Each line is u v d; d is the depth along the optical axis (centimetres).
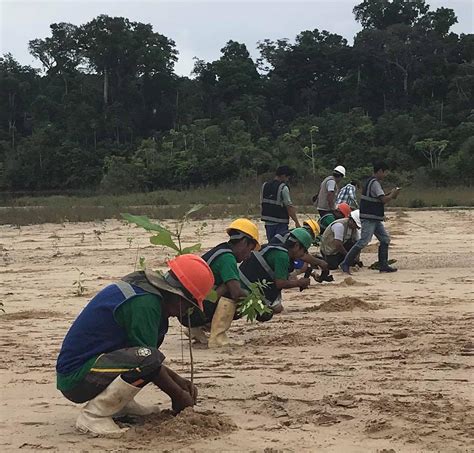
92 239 2127
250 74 8181
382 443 411
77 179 6844
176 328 837
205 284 464
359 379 559
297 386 543
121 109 7562
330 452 396
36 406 505
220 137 6512
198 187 5972
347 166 6159
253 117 7375
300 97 8144
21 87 8438
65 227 2716
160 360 445
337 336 729
